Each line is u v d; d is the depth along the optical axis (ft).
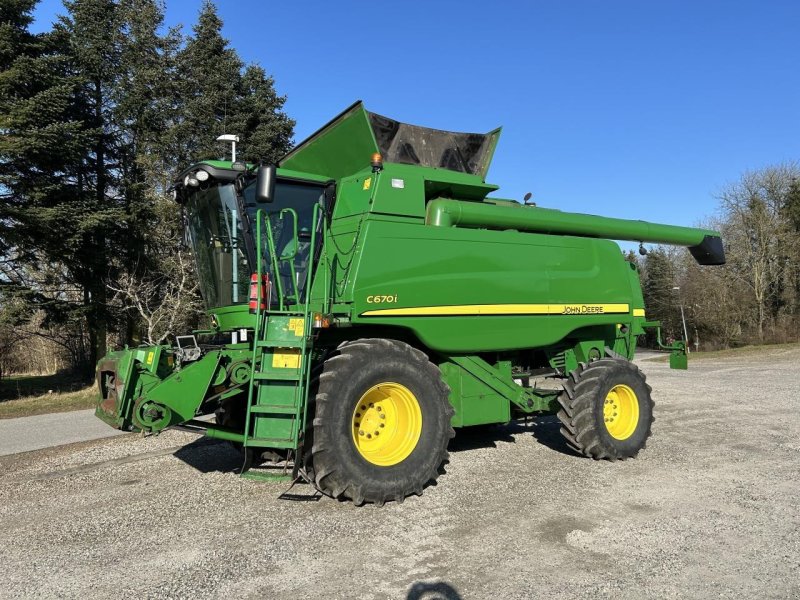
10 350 82.07
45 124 55.88
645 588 11.41
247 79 81.56
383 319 18.71
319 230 20.20
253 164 19.61
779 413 32.27
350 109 21.25
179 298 57.77
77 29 66.33
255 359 16.76
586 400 21.77
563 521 15.29
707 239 32.14
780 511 15.78
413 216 20.06
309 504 17.15
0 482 21.52
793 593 11.12
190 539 14.56
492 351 22.15
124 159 69.10
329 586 11.75
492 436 27.25
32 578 12.51
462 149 23.93
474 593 11.31
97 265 62.69
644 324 28.68
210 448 26.03
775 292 126.52
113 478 21.30
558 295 23.26
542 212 23.84
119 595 11.56
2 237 53.42
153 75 67.00
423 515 15.93
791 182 126.72
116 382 17.89
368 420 17.93
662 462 21.57
